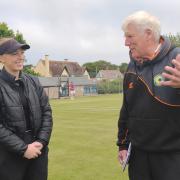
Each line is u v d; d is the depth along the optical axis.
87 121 21.56
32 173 5.20
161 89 4.18
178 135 4.21
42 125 5.30
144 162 4.43
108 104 39.88
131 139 4.50
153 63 4.26
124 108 4.71
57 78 77.56
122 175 8.63
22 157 5.08
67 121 21.75
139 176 4.51
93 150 11.82
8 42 5.15
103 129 17.42
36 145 5.06
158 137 4.25
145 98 4.29
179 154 4.23
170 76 3.72
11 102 5.05
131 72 4.45
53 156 11.00
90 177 8.52
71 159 10.52
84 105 39.03
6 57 5.13
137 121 4.37
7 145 4.96
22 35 60.25
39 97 5.38
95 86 87.56
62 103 45.09
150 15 4.22
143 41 4.18
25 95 5.19
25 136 5.12
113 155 10.93
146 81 4.27
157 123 4.23
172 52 4.22
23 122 5.10
